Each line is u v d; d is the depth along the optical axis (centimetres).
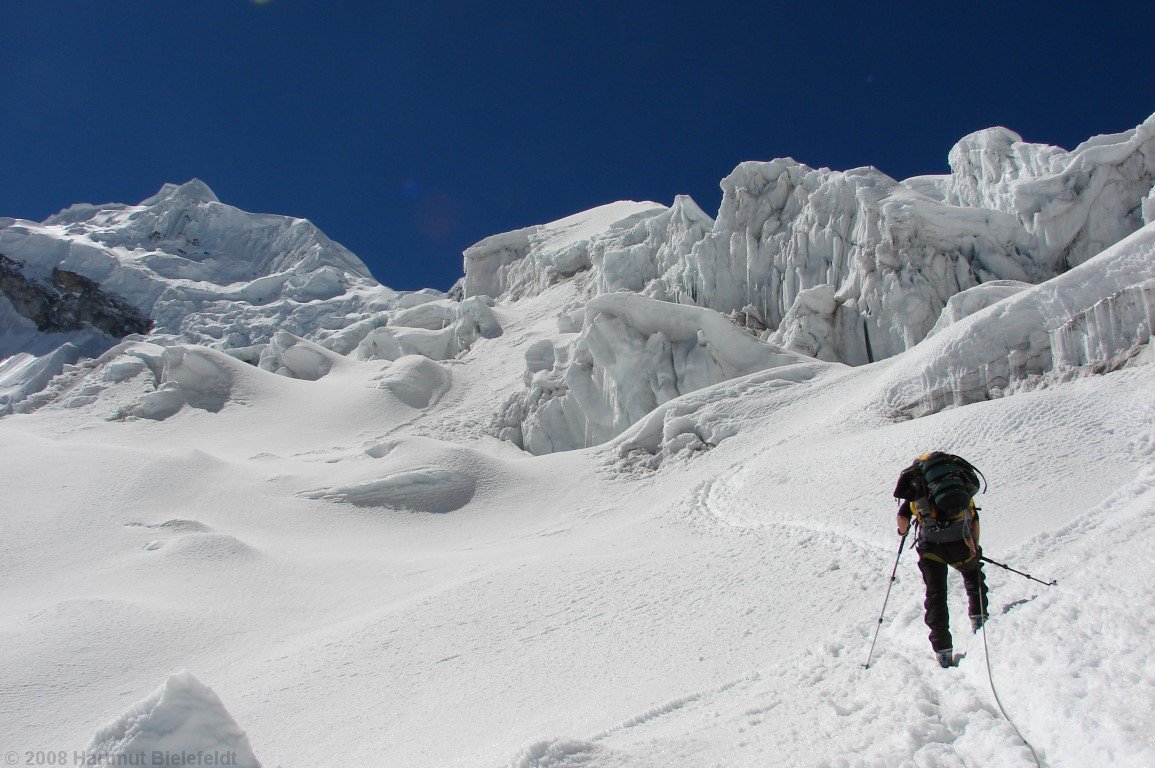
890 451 1789
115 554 2838
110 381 6238
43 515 3197
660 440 3325
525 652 1270
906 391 2462
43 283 11606
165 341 11038
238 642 2028
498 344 6488
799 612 984
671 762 479
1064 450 1379
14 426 5672
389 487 3319
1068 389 1683
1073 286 2186
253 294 12719
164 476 3531
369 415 5397
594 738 667
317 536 3030
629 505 2786
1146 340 1881
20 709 1695
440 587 2031
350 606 2197
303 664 1616
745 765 460
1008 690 436
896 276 3756
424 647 1480
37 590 2566
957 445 1619
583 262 7444
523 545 2567
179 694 445
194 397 5731
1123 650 410
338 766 998
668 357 4156
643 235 6631
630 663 1026
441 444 3678
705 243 4991
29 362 9669
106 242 14200
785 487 1919
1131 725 344
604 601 1418
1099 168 3394
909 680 502
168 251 14288
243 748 445
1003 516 1130
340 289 12762
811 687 581
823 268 4362
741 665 830
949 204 4128
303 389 5988
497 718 978
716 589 1261
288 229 14775
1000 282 3334
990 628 516
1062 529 750
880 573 1025
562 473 3372
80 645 1972
